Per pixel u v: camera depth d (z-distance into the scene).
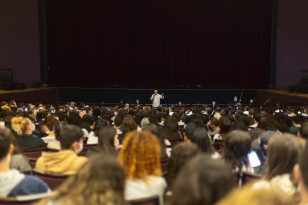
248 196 0.96
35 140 4.65
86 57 20.69
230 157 3.24
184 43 20.77
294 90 16.91
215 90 18.58
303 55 18.27
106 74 20.94
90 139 5.40
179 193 1.24
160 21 20.73
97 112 9.76
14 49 19.28
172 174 2.79
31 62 19.66
